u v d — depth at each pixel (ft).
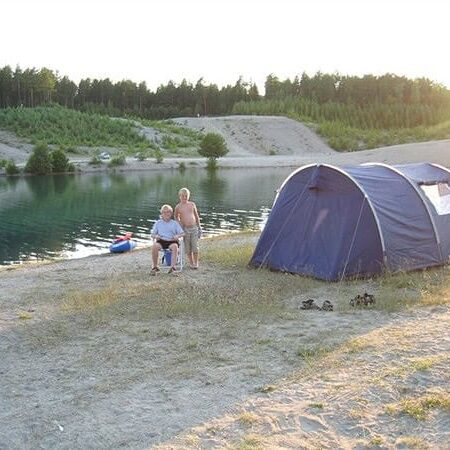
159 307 32.71
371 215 38.86
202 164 274.98
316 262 40.06
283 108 515.09
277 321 29.35
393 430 17.49
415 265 39.55
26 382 23.59
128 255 58.49
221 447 17.21
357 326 27.63
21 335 29.45
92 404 21.04
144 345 26.94
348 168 41.63
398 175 42.19
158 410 20.10
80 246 85.61
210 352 25.38
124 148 322.55
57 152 237.45
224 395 20.83
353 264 38.68
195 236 45.34
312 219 41.24
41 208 132.67
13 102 485.97
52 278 45.03
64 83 540.11
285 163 293.23
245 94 591.37
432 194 42.55
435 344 23.75
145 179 212.84
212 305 32.55
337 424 18.12
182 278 41.47
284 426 18.22
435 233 40.81
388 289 34.76
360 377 21.17
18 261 74.54
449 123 473.26
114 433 18.79
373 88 580.30
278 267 42.39
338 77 600.39
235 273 42.39
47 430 19.40
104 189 176.45
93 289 39.63
